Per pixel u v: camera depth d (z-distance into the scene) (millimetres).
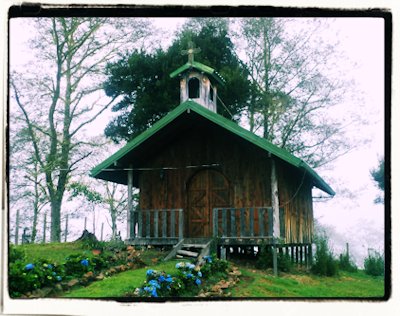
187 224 18469
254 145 18125
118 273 13828
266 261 16500
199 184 18688
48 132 31781
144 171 19094
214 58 30406
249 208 16938
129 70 29453
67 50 32156
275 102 33531
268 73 34312
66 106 31828
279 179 18047
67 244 19578
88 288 11992
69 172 32188
